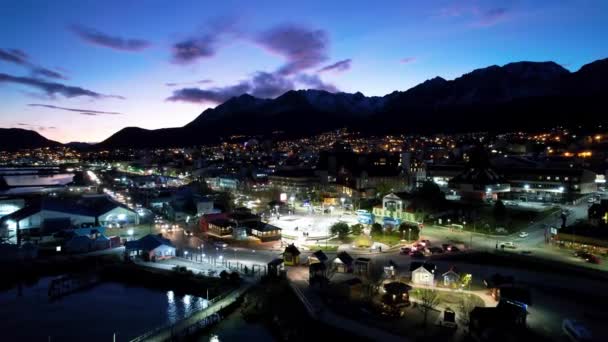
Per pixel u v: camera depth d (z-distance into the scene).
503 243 101.00
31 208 122.81
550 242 101.06
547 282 75.12
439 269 82.75
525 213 126.44
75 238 103.69
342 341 55.12
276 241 110.62
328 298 68.81
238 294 74.75
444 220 124.75
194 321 65.69
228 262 92.50
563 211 128.62
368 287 70.88
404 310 63.50
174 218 142.38
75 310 75.19
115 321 70.69
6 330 67.69
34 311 74.94
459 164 193.50
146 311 74.31
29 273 92.00
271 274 80.50
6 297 81.44
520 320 56.50
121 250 104.69
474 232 113.19
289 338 60.09
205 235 118.56
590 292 70.25
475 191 149.25
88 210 130.62
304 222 134.88
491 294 69.19
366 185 186.00
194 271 87.75
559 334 55.44
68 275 86.12
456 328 57.09
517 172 159.88
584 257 87.50
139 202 176.50
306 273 83.06
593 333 55.28
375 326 58.16
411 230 105.88
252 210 155.62
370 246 100.75
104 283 88.44
